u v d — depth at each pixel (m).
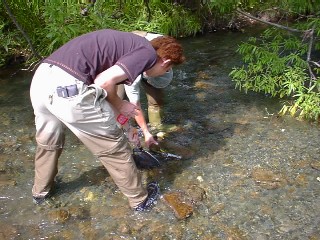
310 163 3.39
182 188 3.15
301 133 3.81
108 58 2.48
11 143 3.79
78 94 2.43
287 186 3.15
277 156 3.49
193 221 2.85
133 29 5.69
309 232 2.73
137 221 2.86
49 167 2.90
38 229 2.81
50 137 2.76
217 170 3.35
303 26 4.80
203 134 3.85
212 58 5.57
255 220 2.84
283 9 5.30
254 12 6.69
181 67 5.31
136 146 3.40
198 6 6.43
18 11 5.53
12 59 5.51
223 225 2.81
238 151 3.58
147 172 3.33
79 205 3.02
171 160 3.48
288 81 4.12
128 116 2.68
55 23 5.23
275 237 2.70
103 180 3.27
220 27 6.58
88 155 3.59
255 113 4.18
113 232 2.78
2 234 2.77
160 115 4.00
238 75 4.47
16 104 4.49
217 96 4.55
